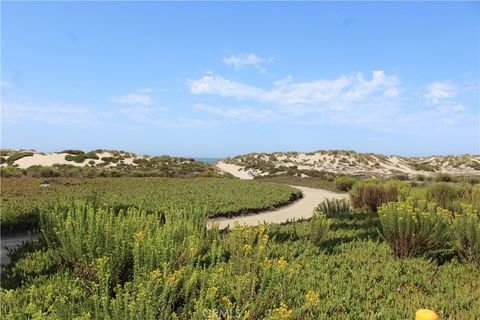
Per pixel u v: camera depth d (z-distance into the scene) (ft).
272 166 250.57
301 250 25.02
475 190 43.29
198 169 176.04
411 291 18.03
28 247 26.22
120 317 11.23
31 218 39.42
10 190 68.03
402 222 23.43
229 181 108.47
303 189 106.73
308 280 18.33
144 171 144.56
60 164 155.22
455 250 24.09
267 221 48.88
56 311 11.82
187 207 28.84
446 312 15.47
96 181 94.53
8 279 19.31
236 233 22.54
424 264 21.90
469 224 21.89
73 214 23.04
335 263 22.48
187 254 17.92
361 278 19.39
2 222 36.86
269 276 14.34
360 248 25.52
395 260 22.86
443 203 42.09
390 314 14.96
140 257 15.49
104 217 20.88
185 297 12.97
